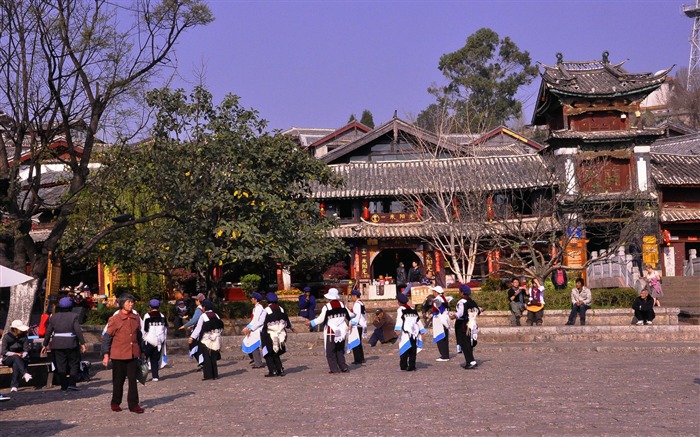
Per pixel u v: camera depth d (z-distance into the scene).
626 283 41.16
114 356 14.89
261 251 33.38
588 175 47.78
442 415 13.37
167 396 17.34
